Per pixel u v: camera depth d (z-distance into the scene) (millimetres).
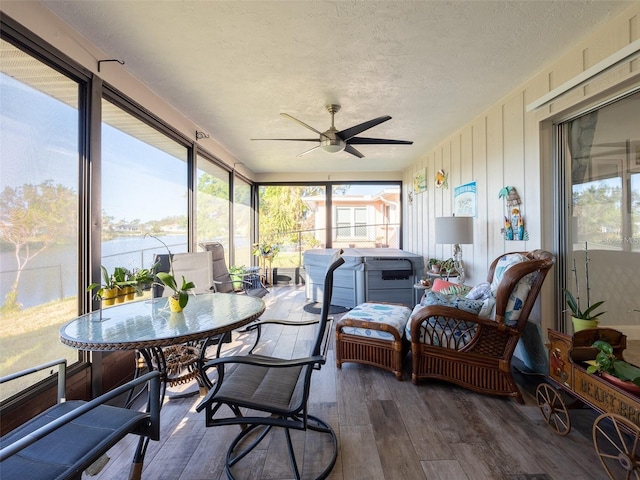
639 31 1669
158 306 1944
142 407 2012
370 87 2627
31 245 1698
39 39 1672
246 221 6172
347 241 6656
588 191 2225
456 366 2121
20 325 1635
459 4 1653
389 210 6672
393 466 1451
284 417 1406
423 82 2547
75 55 1897
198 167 3855
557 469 1422
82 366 1958
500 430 1708
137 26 1837
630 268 2021
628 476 1254
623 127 1989
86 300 2016
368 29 1859
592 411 1869
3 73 1555
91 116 2035
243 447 1605
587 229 2250
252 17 1749
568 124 2352
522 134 2605
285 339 3215
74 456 963
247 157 5141
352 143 3195
